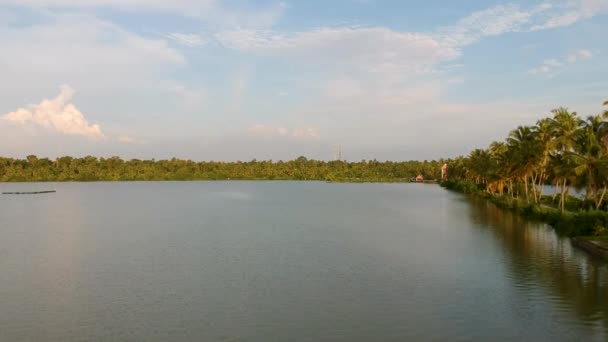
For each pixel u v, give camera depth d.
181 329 29.12
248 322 30.22
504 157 104.75
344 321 30.27
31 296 36.16
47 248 56.19
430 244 57.16
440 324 29.59
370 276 41.28
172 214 96.56
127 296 35.97
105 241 61.25
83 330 29.17
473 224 75.75
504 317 30.66
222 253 52.41
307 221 83.19
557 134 81.62
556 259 46.81
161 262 47.75
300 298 35.03
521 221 78.94
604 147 68.19
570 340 27.06
